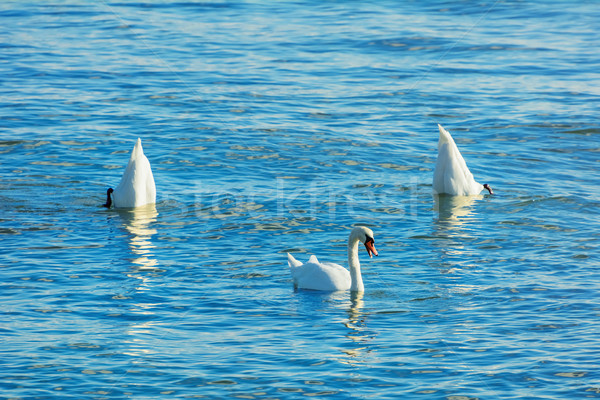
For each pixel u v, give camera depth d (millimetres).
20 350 11977
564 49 34375
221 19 39781
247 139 24000
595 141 24234
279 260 16125
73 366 11539
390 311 13719
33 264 15430
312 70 31484
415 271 15547
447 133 20141
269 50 34188
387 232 17812
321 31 37344
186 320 13242
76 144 23312
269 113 26469
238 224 18125
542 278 14945
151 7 42094
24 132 23984
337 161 22500
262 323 13211
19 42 34656
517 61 32812
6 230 17312
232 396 10789
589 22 39094
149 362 11695
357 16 40281
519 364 11664
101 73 30625
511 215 18766
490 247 16734
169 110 26656
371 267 15789
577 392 10867
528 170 22031
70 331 12672
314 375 11383
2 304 13570
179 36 36312
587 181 21109
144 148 23188
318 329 12992
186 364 11664
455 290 14555
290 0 44312
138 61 32375
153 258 15969
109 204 19172
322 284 14766
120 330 12750
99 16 39812
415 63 32531
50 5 42094
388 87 29531
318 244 17094
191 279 15008
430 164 22453
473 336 12633
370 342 12484
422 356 11992
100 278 14867
